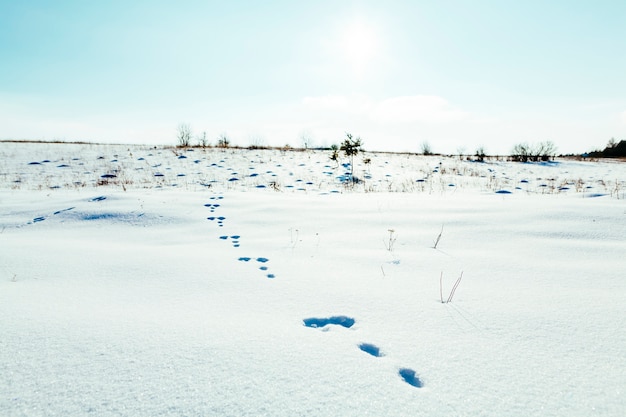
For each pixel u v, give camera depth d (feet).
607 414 4.71
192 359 5.80
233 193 26.55
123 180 38.70
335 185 39.99
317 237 15.35
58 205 20.90
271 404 4.79
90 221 18.02
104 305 8.07
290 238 15.26
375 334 7.01
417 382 5.54
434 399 5.00
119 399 4.82
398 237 14.98
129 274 10.37
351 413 4.66
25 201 22.30
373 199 23.99
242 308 8.20
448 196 26.78
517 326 7.29
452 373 5.67
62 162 49.29
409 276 10.50
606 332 6.96
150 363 5.65
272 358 5.92
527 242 13.57
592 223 15.23
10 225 17.31
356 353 6.20
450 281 10.05
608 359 6.06
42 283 9.48
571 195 25.80
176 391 5.00
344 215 19.11
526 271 10.65
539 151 78.38
